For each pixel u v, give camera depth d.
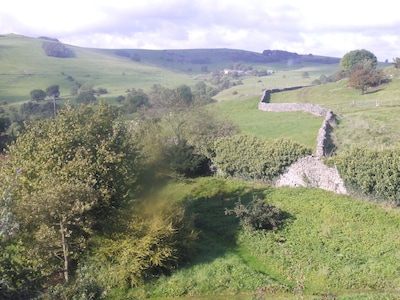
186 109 42.47
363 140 38.25
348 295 16.41
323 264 19.31
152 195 23.44
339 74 109.44
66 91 141.00
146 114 49.22
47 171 18.81
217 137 37.72
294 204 26.75
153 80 178.12
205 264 20.09
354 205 25.58
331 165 28.47
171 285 18.61
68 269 18.75
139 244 18.91
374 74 74.06
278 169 31.36
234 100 78.44
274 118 55.09
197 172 35.97
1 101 113.19
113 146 20.94
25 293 12.41
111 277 18.73
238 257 20.84
